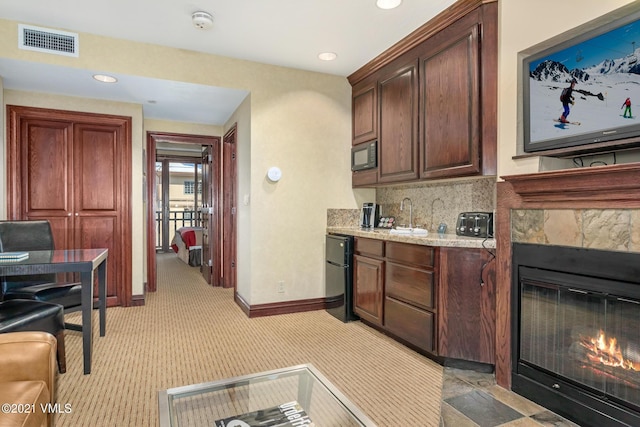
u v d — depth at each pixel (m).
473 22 2.49
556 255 1.92
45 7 2.61
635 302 1.61
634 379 1.63
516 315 2.13
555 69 1.92
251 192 3.59
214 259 5.05
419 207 3.53
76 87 3.46
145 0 2.53
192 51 3.34
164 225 8.86
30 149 3.60
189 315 3.67
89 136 3.82
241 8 2.62
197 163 8.68
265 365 2.50
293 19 2.77
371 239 3.18
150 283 4.70
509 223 2.18
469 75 2.51
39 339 1.39
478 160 2.45
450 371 2.42
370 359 2.61
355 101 3.92
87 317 2.34
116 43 3.10
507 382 2.18
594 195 1.73
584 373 1.82
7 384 1.26
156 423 1.82
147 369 2.43
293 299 3.78
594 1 1.79
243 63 3.53
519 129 2.16
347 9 2.63
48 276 2.95
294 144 3.75
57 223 3.70
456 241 2.42
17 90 3.52
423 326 2.59
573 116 1.85
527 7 2.11
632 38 1.61
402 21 2.79
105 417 1.87
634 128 1.60
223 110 4.29
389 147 3.36
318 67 3.70
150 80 3.27
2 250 2.76
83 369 2.38
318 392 1.60
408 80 3.11
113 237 3.93
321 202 3.88
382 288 3.03
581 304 1.84
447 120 2.70
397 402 2.04
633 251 1.61
